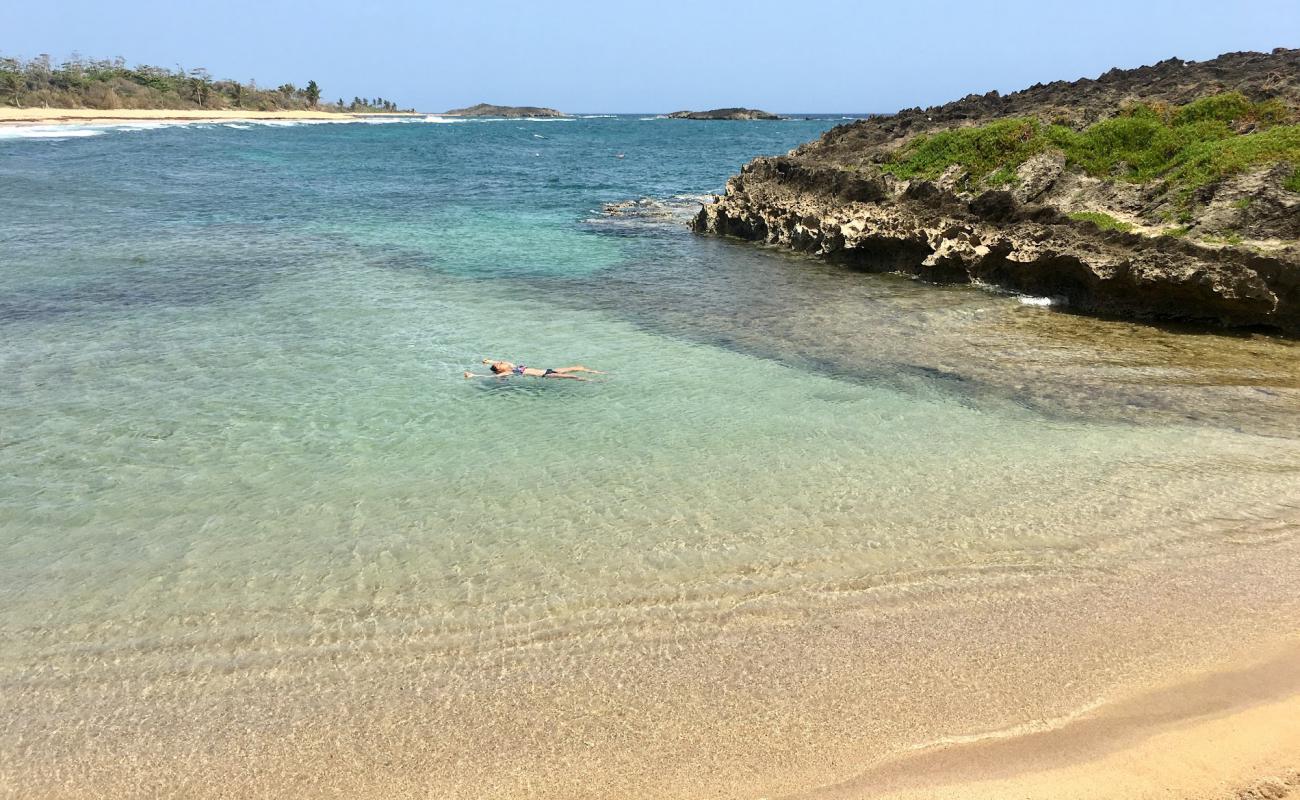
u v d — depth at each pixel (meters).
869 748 6.25
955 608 8.03
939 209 24.88
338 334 16.97
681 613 7.92
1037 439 12.02
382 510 9.77
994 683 6.98
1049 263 20.41
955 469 11.02
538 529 9.39
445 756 6.18
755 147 107.19
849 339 17.12
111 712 6.61
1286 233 17.92
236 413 12.60
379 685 6.93
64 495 9.95
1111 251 19.34
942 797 5.75
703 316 19.09
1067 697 6.80
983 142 27.83
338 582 8.31
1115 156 24.14
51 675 6.99
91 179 43.97
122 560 8.62
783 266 25.84
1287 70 26.27
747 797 5.80
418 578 8.41
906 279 23.81
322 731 6.43
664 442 11.86
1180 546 9.12
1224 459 11.29
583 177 58.75
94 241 26.89
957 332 17.64
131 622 7.66
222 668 7.11
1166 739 6.25
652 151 94.88
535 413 12.91
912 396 13.79
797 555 8.92
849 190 29.28
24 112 98.75
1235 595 8.21
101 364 14.67
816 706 6.72
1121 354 15.95
